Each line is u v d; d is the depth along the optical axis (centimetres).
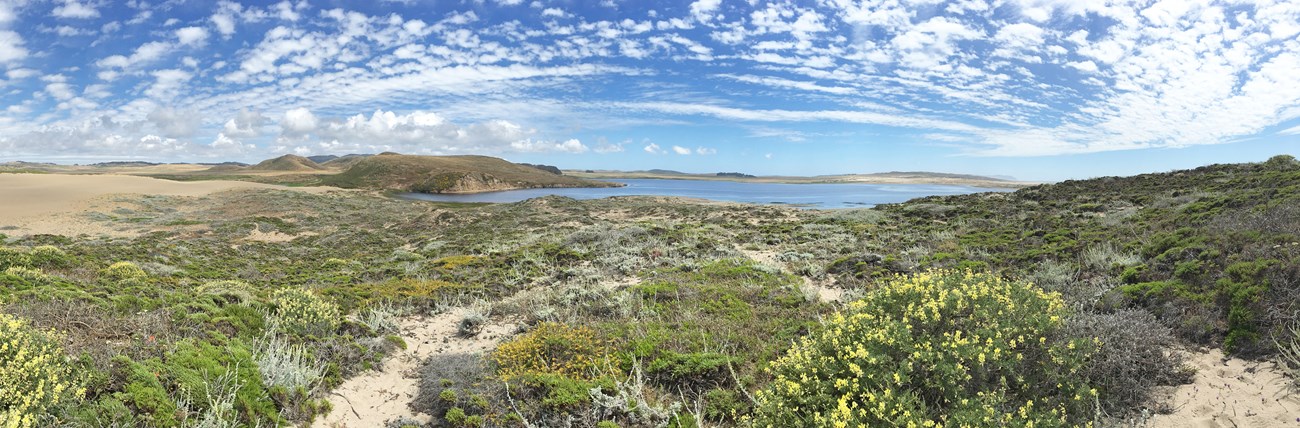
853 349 517
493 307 1077
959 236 1630
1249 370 541
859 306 623
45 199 4525
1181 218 1227
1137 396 519
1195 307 666
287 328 809
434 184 10644
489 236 2784
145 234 3306
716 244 1728
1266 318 580
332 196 6175
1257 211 1009
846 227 2103
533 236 2459
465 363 730
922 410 443
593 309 1005
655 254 1605
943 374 471
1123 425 482
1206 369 561
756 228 2259
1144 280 805
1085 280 896
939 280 621
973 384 488
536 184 13100
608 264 1480
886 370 485
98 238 3072
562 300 1077
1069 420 479
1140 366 546
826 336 562
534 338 795
